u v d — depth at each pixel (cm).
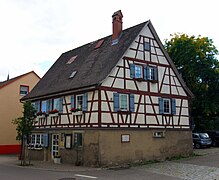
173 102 2219
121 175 1402
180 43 3173
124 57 1942
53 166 1788
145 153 1945
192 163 1822
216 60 3138
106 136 1742
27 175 1397
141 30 2047
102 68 1931
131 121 1903
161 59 2205
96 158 1711
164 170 1567
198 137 2886
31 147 2353
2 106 3070
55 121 2150
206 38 3158
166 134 2117
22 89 3250
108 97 1803
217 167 1617
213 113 3362
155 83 2117
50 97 2258
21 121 1916
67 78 2222
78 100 1947
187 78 3228
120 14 2197
